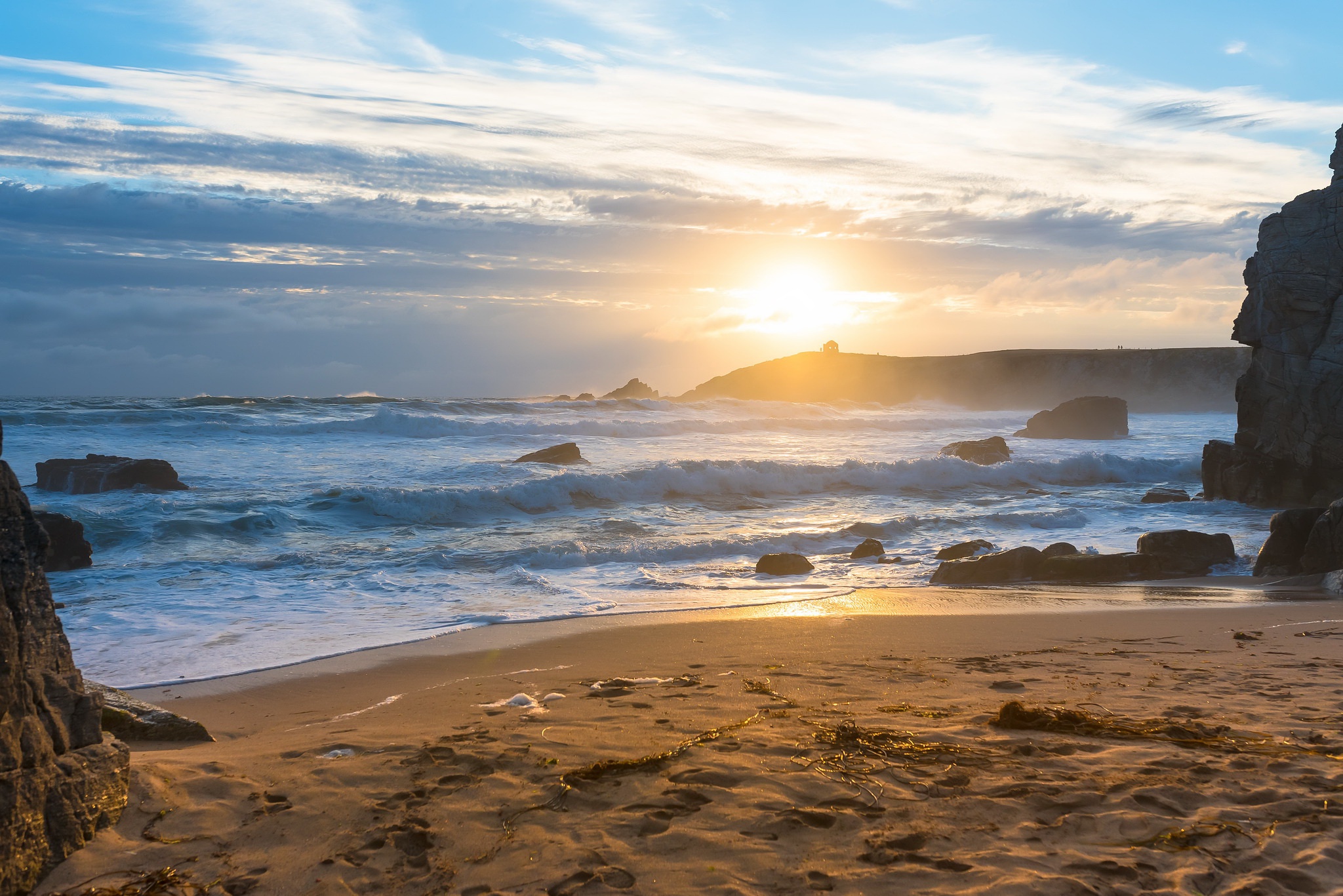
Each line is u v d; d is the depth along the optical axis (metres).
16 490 3.12
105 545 15.43
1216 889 2.95
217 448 29.41
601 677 7.47
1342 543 13.59
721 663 8.05
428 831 3.46
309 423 34.00
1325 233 19.88
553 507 21.08
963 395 108.81
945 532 18.62
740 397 116.94
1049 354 110.75
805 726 5.07
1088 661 7.84
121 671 8.15
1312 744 4.69
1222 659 7.94
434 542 16.61
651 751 4.50
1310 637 9.20
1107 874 3.05
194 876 3.10
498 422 37.81
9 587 3.03
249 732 5.93
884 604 11.95
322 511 18.86
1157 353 104.75
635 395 122.75
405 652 8.91
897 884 3.00
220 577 13.18
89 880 3.04
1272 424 21.14
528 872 3.13
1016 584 13.73
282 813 3.63
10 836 2.87
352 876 3.12
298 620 10.55
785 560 14.57
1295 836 3.37
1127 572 14.25
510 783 3.99
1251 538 17.22
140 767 3.91
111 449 27.89
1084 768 4.18
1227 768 4.19
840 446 38.59
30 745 3.03
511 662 8.42
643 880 3.06
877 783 3.96
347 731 5.28
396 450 30.88
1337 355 19.66
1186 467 30.70
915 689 6.50
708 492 23.73
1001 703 5.89
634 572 14.46
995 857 3.19
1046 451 39.84
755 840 3.34
